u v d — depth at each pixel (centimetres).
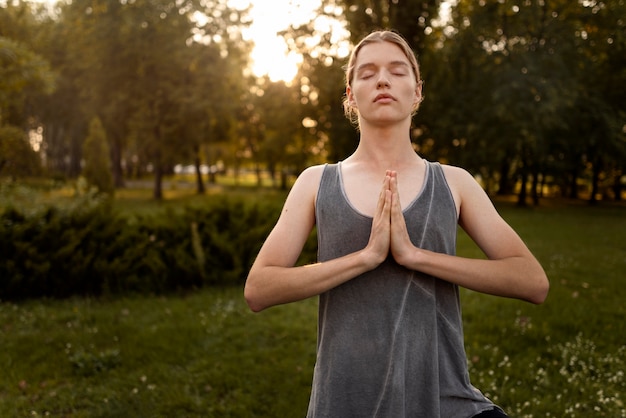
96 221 622
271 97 2350
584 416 302
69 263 583
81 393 344
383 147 122
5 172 1542
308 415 121
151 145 2331
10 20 1712
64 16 2486
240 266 628
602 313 502
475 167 1995
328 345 116
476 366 370
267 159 2845
